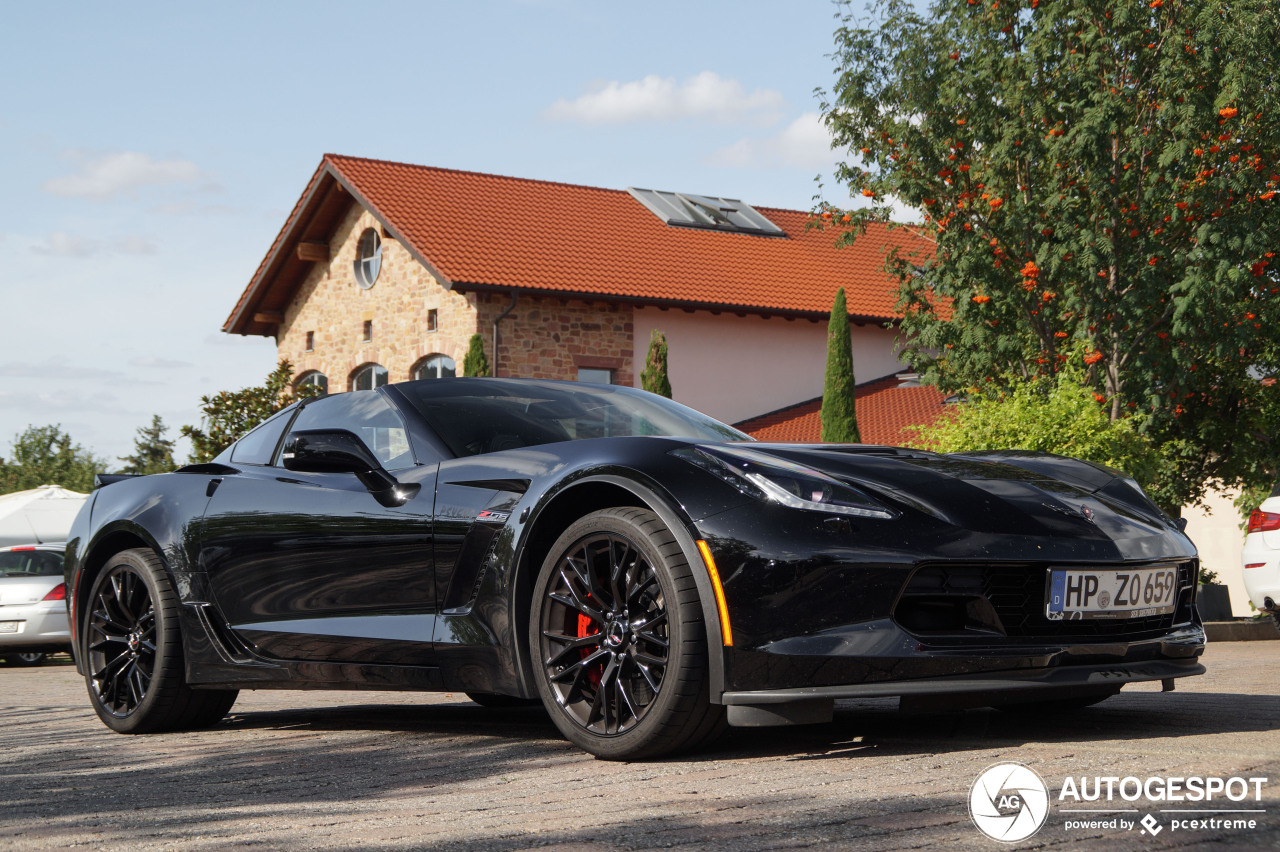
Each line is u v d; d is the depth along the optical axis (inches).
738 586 114.3
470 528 135.0
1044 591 118.0
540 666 127.1
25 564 538.9
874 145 474.0
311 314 978.1
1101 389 444.8
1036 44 434.9
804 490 117.4
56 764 139.9
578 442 134.3
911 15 465.1
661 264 897.5
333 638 148.9
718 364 893.8
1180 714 143.9
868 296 947.3
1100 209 438.0
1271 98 415.5
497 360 804.0
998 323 470.3
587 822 89.5
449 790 107.4
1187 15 417.4
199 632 168.2
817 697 109.9
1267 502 273.1
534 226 896.3
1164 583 127.8
